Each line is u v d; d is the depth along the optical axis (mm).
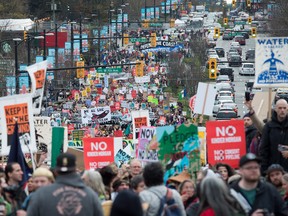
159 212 21391
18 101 30297
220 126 27266
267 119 31484
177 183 24812
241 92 166625
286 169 27156
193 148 25031
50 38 161875
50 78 123438
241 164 20844
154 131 31078
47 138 41125
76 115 111125
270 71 31641
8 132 30359
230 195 19938
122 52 194500
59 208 18969
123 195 18469
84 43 175750
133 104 114625
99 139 33188
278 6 193875
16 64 93625
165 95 147750
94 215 19219
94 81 145875
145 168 21688
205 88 33281
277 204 21078
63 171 19203
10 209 22453
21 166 27000
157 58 182250
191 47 195000
